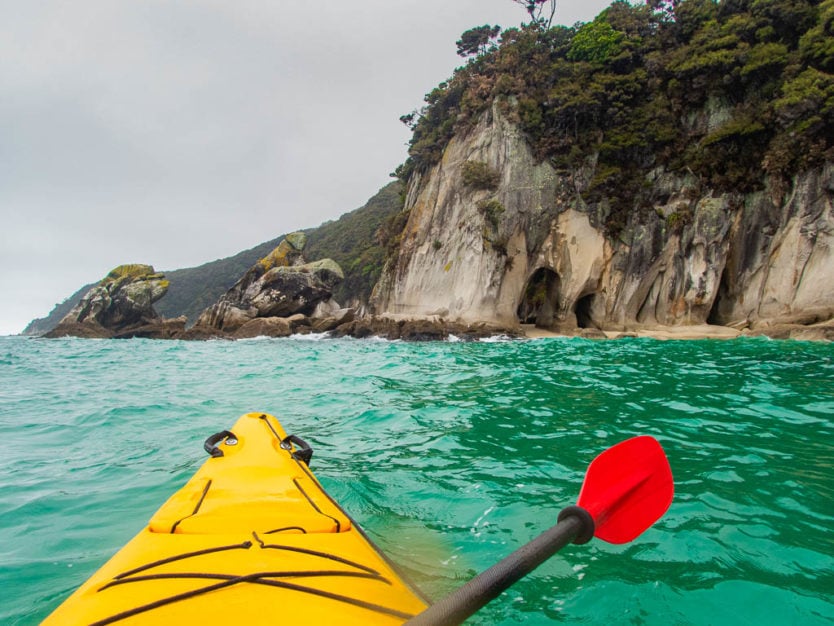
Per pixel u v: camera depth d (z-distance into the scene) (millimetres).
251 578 1534
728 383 9156
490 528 3312
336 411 7344
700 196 28094
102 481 4383
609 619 2301
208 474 2809
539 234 31844
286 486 2635
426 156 39125
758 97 27688
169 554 1765
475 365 13031
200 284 104875
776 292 25594
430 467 4594
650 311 29375
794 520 3324
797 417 6324
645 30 32594
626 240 29547
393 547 3053
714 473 4246
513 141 32875
